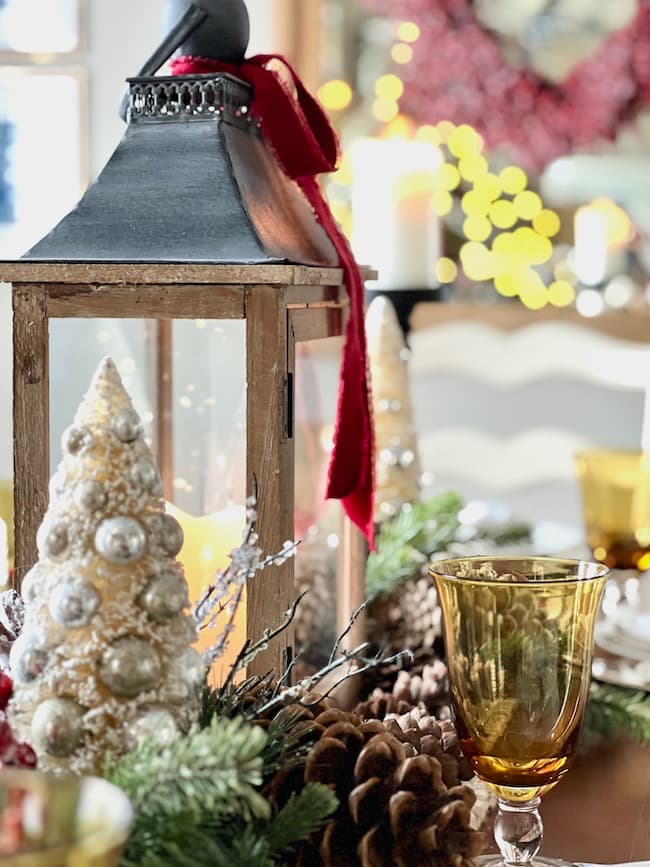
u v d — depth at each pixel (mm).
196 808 555
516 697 727
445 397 2420
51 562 628
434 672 977
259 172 844
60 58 1890
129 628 620
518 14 2441
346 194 2402
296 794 657
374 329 1291
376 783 644
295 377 802
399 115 2512
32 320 783
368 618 1088
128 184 807
